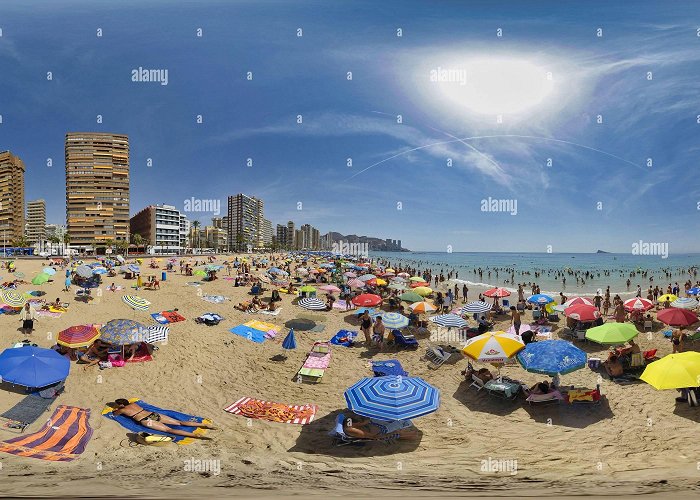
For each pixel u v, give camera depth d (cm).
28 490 505
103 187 12706
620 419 897
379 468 677
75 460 670
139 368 1217
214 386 1120
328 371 1281
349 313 2309
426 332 1775
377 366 1163
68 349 1282
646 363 1170
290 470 659
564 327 1827
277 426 877
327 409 980
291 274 4884
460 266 10769
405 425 830
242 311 2261
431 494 534
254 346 1554
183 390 1076
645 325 1789
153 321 1845
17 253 10019
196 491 527
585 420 902
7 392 948
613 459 713
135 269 3481
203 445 770
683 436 799
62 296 2383
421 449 773
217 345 1523
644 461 700
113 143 12862
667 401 973
